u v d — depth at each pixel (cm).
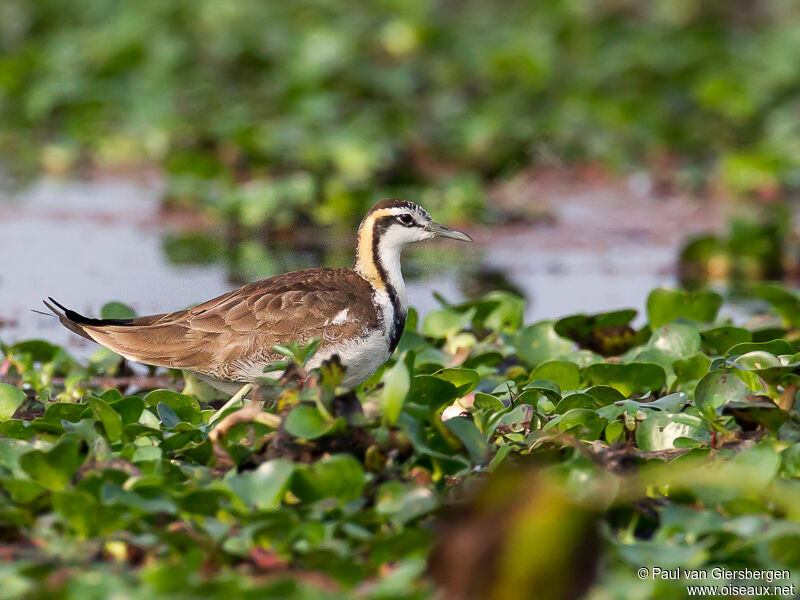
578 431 990
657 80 2892
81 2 3250
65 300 1661
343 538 827
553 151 2616
